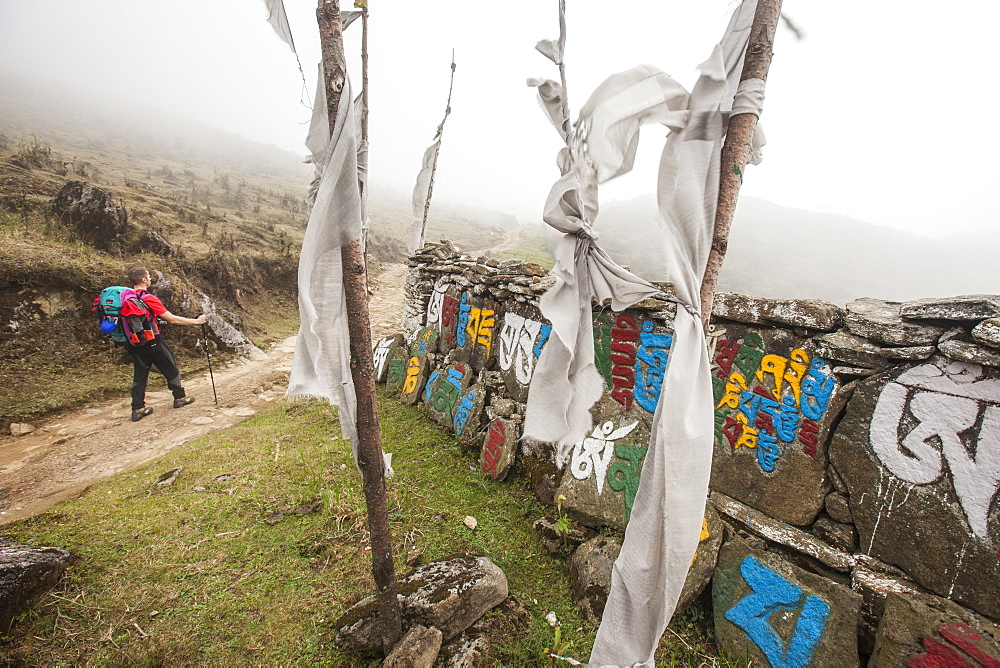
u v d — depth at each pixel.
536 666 2.58
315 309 2.20
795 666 2.48
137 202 12.23
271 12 2.35
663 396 1.99
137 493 4.03
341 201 2.13
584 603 2.99
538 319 4.77
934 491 2.47
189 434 5.57
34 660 2.41
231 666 2.49
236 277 10.59
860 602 2.50
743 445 3.26
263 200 21.08
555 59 1.96
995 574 2.26
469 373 5.60
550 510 4.00
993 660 2.08
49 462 4.82
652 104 1.95
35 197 8.70
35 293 6.68
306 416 5.96
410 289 7.85
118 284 7.42
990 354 2.30
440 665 2.54
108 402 6.32
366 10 2.30
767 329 3.19
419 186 9.03
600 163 1.94
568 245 2.13
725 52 2.16
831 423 2.89
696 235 1.99
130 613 2.75
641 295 2.18
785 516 3.03
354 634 2.62
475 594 2.81
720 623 2.79
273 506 3.86
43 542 3.25
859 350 2.77
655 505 2.00
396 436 5.39
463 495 4.24
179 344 7.78
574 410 2.26
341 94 2.06
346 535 3.55
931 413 2.52
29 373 6.16
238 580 3.07
